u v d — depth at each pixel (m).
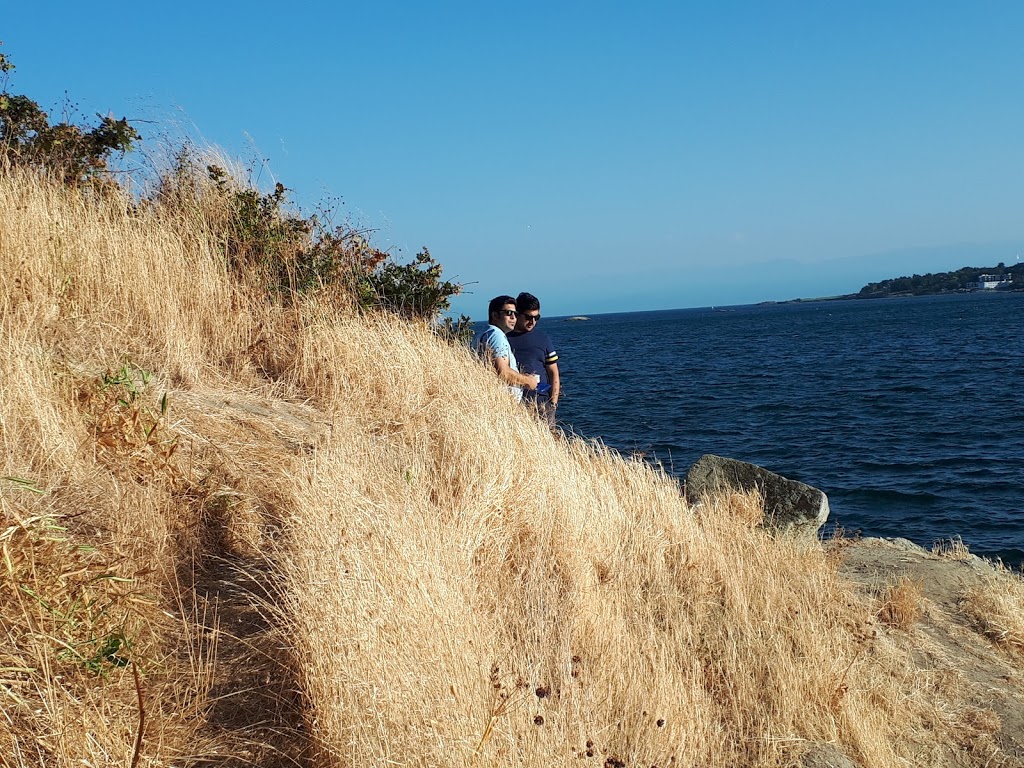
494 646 3.92
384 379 6.66
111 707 2.88
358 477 4.59
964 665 5.64
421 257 8.46
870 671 5.18
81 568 3.17
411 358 6.91
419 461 5.38
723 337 85.38
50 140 7.47
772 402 27.95
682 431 21.64
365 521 4.06
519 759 3.23
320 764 3.07
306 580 3.66
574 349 74.31
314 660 3.28
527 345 7.68
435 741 3.07
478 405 6.27
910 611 6.05
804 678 4.73
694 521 6.50
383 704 3.15
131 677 3.05
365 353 6.79
